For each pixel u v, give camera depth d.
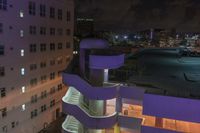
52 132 39.59
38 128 39.12
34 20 35.84
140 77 25.97
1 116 30.25
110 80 24.84
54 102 44.28
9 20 30.53
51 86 42.62
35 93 37.59
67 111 24.47
